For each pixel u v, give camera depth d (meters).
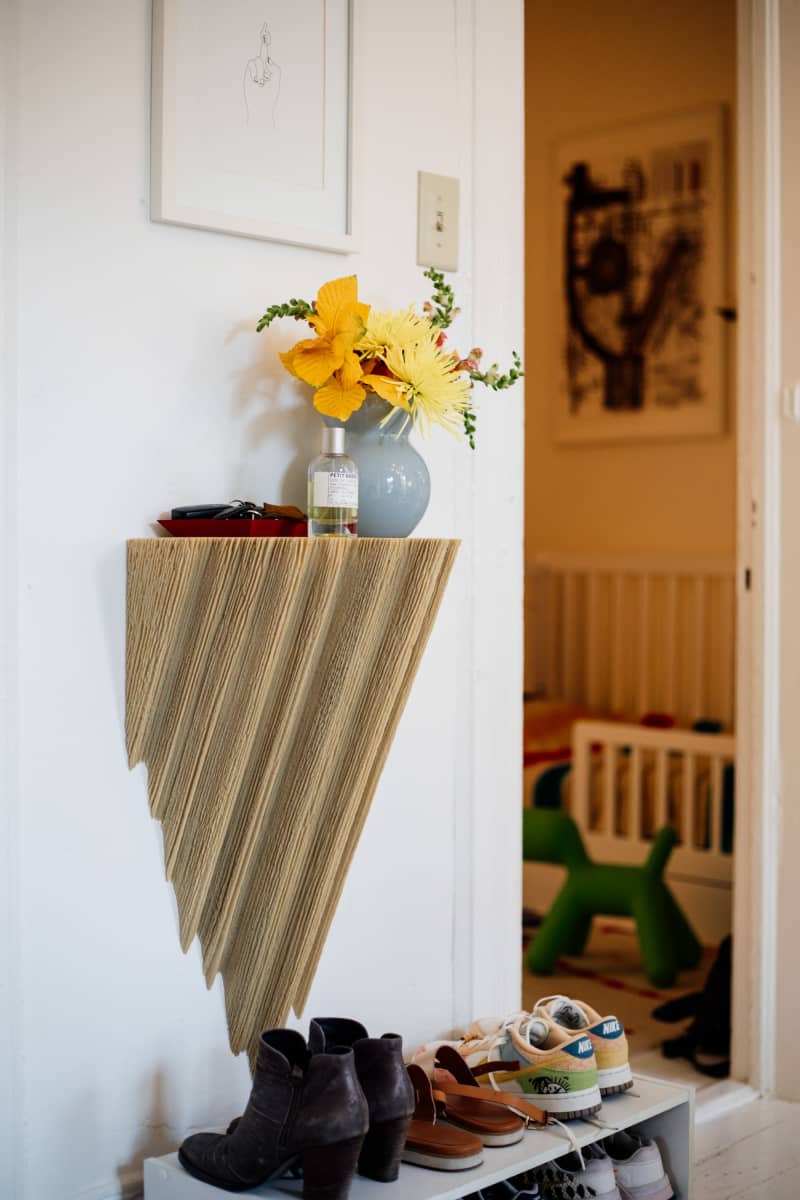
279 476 1.56
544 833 2.97
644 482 3.88
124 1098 1.43
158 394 1.43
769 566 2.31
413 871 1.72
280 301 1.55
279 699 1.39
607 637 3.92
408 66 1.68
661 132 3.76
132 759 1.41
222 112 1.47
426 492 1.50
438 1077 1.54
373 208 1.65
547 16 4.00
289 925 1.50
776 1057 2.29
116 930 1.41
